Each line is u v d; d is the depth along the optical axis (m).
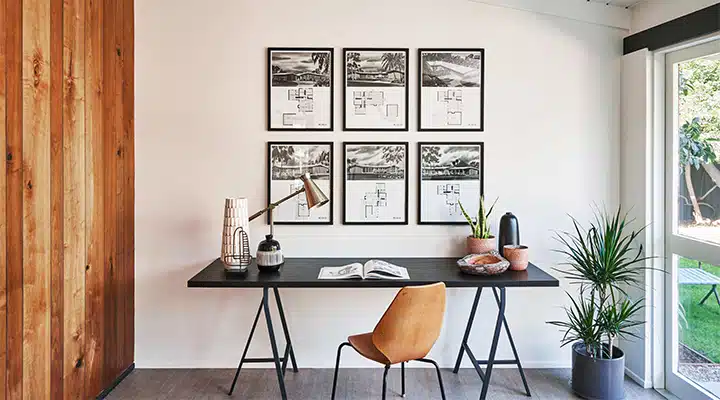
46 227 2.18
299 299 3.17
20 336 2.01
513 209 3.15
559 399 2.77
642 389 2.90
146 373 3.09
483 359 3.19
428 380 3.01
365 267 2.75
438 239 3.16
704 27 2.46
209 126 3.12
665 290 2.89
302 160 3.13
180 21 3.10
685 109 2.75
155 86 3.10
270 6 3.11
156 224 3.13
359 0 3.12
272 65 3.11
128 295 3.06
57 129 2.26
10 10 1.93
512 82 3.14
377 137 3.14
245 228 2.75
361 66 3.12
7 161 1.92
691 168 2.71
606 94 3.15
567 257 3.16
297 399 2.77
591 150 3.15
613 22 3.09
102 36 2.68
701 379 2.64
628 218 3.06
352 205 3.15
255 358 2.97
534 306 3.19
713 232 2.55
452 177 3.15
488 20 3.13
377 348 2.27
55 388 2.26
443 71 3.13
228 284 2.50
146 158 3.12
